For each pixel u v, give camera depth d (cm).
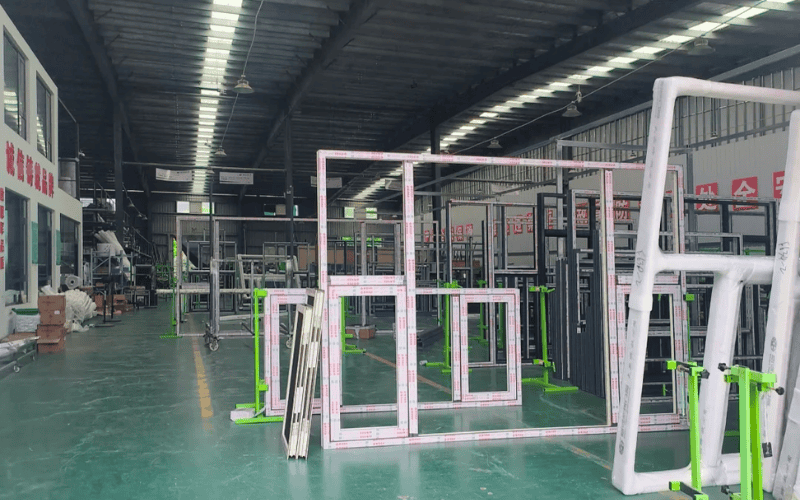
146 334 1190
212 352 918
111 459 388
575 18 1309
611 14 1326
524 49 1537
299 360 400
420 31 1395
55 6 1345
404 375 422
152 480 348
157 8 1323
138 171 2861
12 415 511
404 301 423
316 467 370
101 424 480
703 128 1524
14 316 944
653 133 325
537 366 765
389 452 402
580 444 419
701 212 802
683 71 1611
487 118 2120
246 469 367
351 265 1623
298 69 1741
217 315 968
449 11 1320
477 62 1630
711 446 338
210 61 1666
